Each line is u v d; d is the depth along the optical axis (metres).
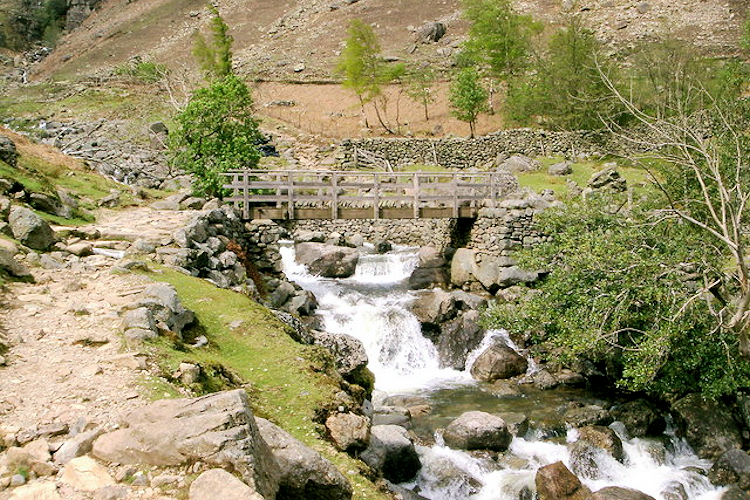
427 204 25.42
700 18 52.31
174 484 4.77
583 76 31.91
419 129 38.72
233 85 23.00
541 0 61.47
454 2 64.50
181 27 72.44
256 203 21.72
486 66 45.12
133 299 9.71
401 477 9.76
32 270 10.87
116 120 39.41
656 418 12.79
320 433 7.50
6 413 6.17
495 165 33.19
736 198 13.57
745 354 12.26
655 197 16.55
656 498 10.51
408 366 16.55
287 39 63.75
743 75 23.39
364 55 44.16
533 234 19.34
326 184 19.75
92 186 20.12
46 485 4.95
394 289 20.03
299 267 21.70
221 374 8.09
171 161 26.19
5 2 79.31
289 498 5.44
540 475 10.10
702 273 13.27
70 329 8.41
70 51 70.75
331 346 11.44
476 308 17.91
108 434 5.48
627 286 13.02
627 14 54.97
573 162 31.23
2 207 12.56
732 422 12.29
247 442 4.92
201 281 12.20
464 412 13.02
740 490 10.86
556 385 14.92
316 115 42.28
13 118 41.06
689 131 12.98
